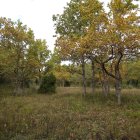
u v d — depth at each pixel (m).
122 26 18.56
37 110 16.67
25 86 43.12
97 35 19.66
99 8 22.75
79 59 24.83
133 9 20.34
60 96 26.66
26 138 10.96
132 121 13.28
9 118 14.01
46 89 33.56
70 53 22.16
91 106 18.64
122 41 18.80
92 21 20.81
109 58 20.69
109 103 19.72
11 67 32.72
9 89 37.03
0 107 18.14
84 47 20.66
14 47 32.25
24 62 33.53
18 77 33.56
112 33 18.86
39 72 39.19
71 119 13.91
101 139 10.52
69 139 10.59
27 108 17.58
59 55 24.14
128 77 42.50
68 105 19.19
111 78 31.23
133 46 19.14
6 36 31.52
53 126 12.43
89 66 38.22
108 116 14.68
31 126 12.62
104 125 12.42
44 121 13.38
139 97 22.52
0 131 11.76
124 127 12.03
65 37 24.05
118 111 16.41
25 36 32.12
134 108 17.38
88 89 36.88
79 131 11.45
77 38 22.20
